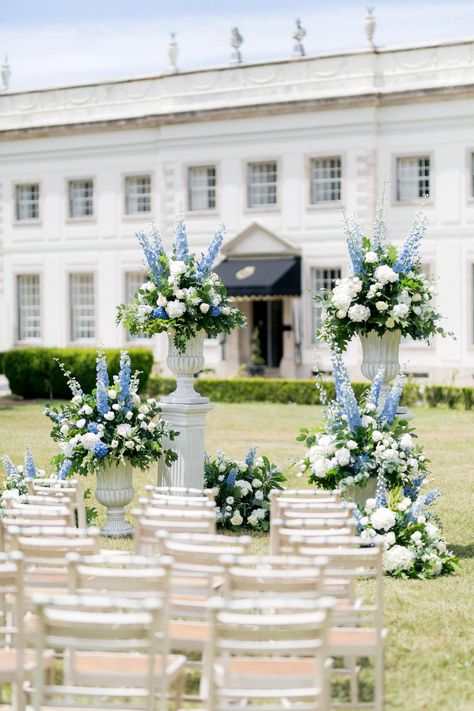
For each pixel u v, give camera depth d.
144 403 11.36
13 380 30.84
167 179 34.62
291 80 32.78
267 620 5.33
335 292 11.26
